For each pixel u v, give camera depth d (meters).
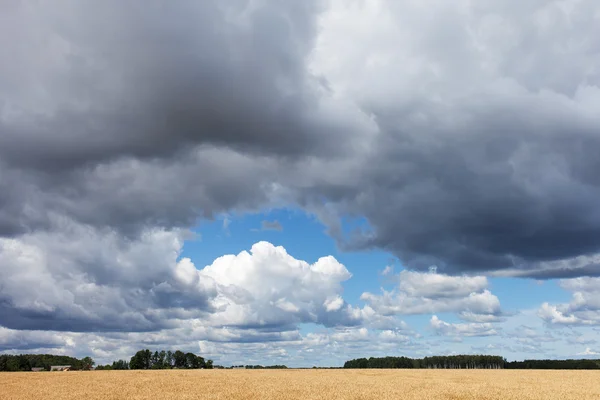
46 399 36.16
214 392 41.44
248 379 61.12
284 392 41.50
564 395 40.44
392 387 47.81
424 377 69.62
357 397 37.72
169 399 35.94
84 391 42.66
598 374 83.88
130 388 45.91
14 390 43.97
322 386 48.72
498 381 60.16
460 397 38.31
